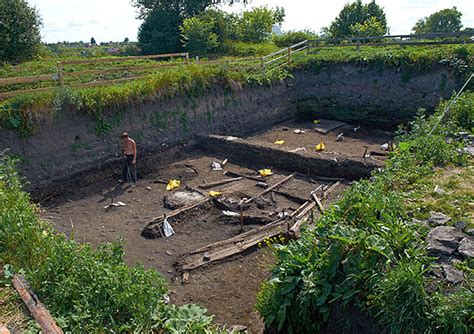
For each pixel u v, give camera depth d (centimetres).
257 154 1220
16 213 576
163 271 739
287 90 1717
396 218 533
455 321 384
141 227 886
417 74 1514
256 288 691
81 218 930
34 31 1972
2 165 805
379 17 3316
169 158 1293
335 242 498
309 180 1086
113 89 1204
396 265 455
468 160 753
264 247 798
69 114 1103
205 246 803
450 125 896
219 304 656
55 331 403
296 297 499
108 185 1109
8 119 984
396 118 1552
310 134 1517
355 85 1641
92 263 500
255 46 2581
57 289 467
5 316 434
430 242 500
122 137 1090
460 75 1413
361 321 448
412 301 407
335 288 471
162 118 1301
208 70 1455
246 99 1552
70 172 1083
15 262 516
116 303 460
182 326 469
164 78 1323
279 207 953
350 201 567
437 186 654
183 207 938
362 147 1344
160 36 2616
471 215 563
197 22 2367
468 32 1608
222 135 1459
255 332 584
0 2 1817
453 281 433
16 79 1103
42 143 1043
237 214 918
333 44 2066
